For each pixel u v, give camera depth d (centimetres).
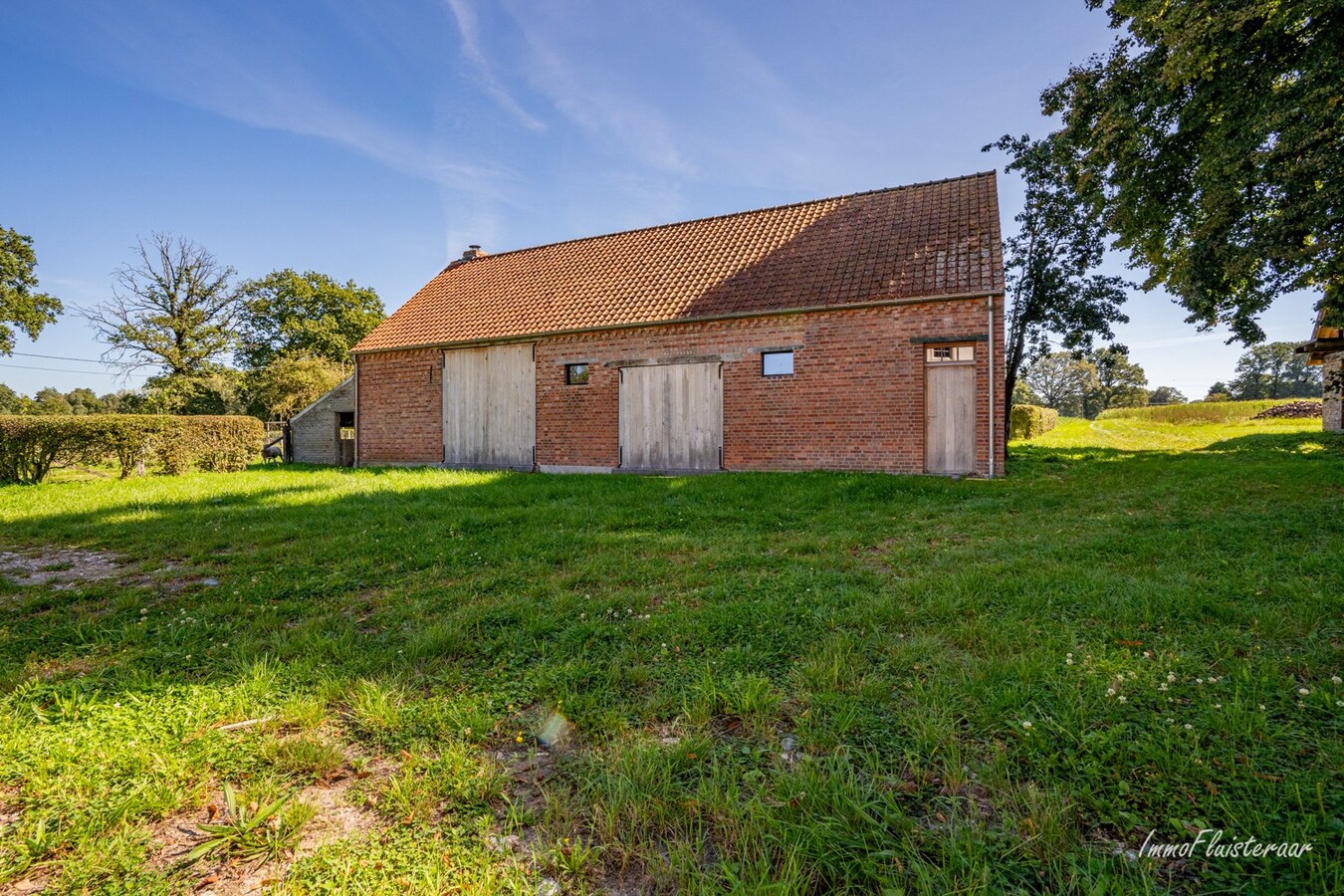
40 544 691
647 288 1542
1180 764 213
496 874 180
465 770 231
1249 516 651
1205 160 1105
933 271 1228
